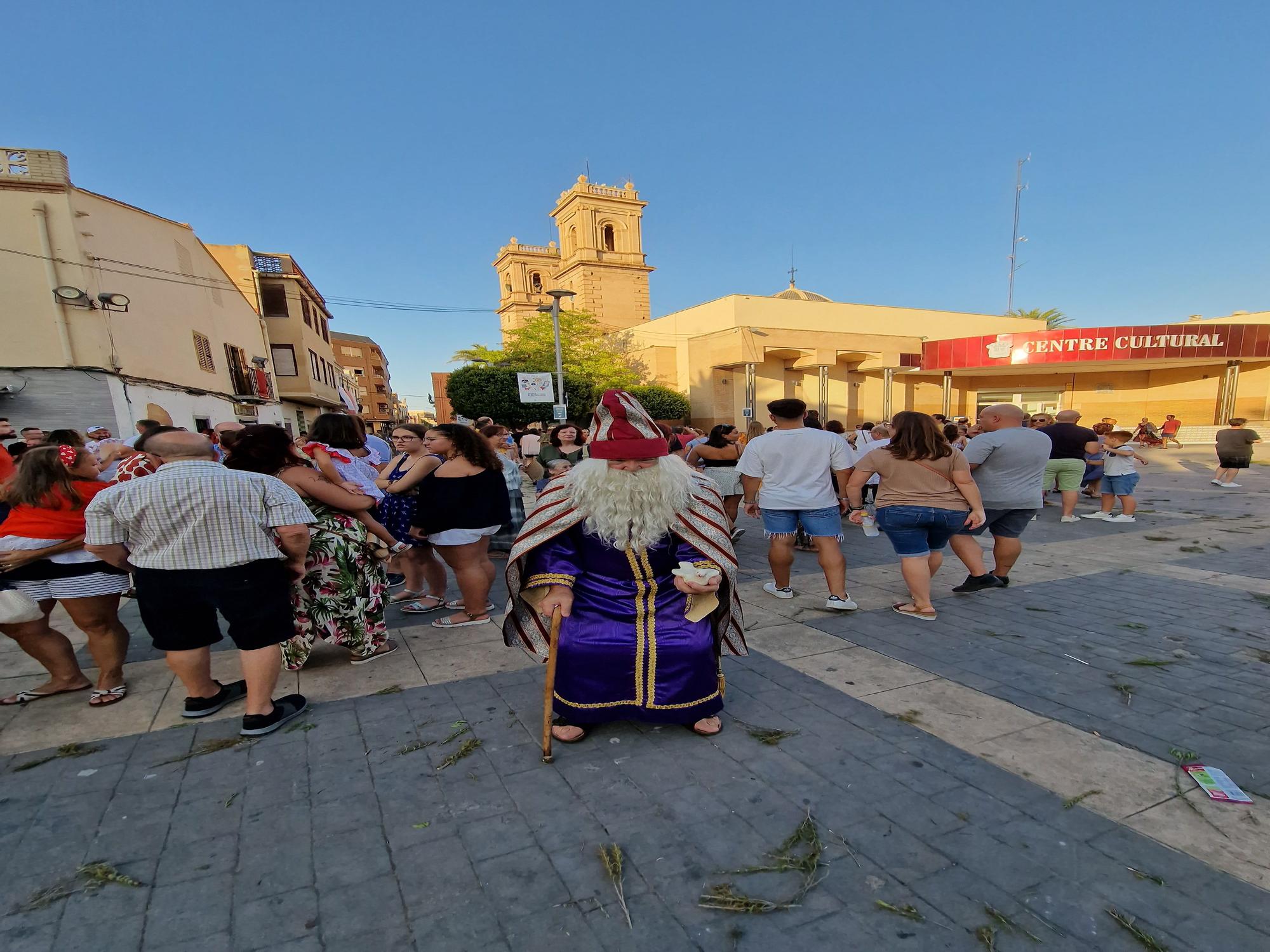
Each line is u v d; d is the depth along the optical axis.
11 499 3.06
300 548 3.02
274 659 2.98
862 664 3.66
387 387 81.69
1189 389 30.70
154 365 15.35
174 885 1.99
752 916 1.83
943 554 6.77
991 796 2.37
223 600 2.82
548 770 2.62
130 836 2.23
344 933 1.79
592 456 2.66
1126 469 8.53
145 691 3.47
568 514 2.63
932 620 4.46
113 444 5.29
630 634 2.73
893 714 3.04
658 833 2.21
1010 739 2.79
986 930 1.75
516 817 2.31
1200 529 7.83
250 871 2.05
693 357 29.59
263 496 2.92
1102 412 33.19
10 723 3.11
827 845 2.12
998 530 5.20
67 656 3.44
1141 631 4.14
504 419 28.17
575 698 2.77
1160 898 1.85
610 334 36.94
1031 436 4.93
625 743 2.83
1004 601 4.88
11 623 3.09
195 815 2.35
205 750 2.83
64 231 12.85
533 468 7.19
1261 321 29.73
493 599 5.39
